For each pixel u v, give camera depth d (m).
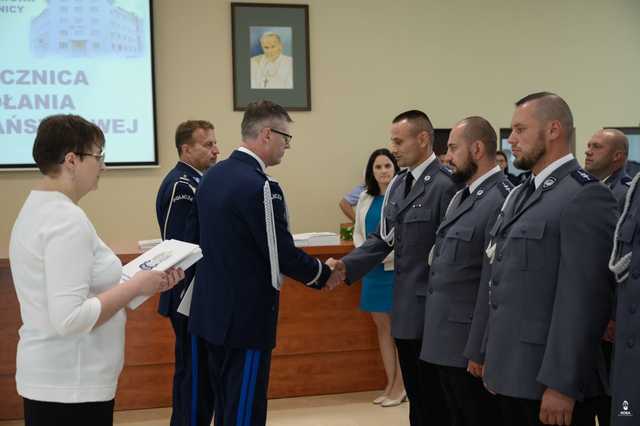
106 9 4.69
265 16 4.98
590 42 5.59
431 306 2.33
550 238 1.82
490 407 2.27
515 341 1.86
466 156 2.34
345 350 3.91
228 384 2.27
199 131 3.28
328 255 3.80
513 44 5.45
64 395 1.57
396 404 3.74
